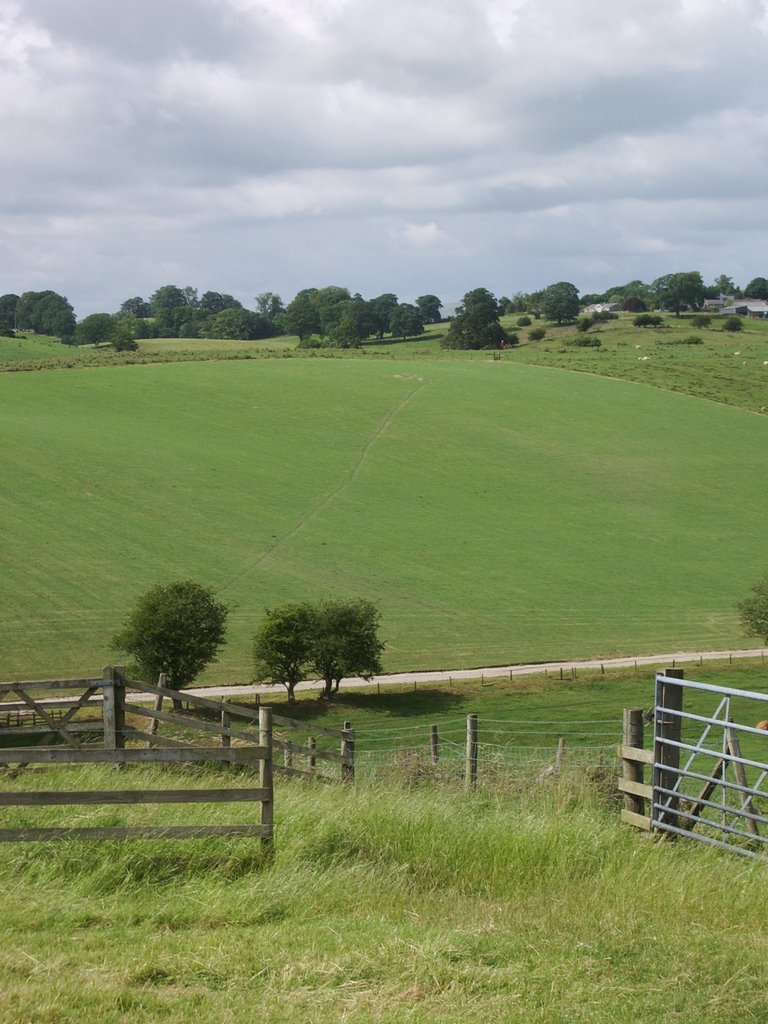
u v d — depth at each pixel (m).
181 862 8.73
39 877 8.34
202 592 49.22
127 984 6.40
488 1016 6.07
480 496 87.00
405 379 125.50
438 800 11.66
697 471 95.81
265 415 106.38
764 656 55.41
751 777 22.34
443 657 54.62
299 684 50.66
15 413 99.88
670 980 6.63
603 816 11.48
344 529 77.06
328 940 7.20
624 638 58.62
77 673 49.44
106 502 77.62
